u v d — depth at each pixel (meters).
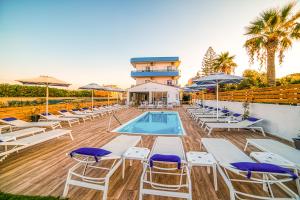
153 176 3.20
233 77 7.06
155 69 29.36
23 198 2.42
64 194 2.51
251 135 6.48
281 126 6.10
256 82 12.08
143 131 7.97
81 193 2.61
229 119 8.09
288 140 5.79
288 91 5.89
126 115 13.02
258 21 8.55
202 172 3.36
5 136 4.28
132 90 23.52
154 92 23.50
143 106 19.58
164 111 15.80
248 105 8.26
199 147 4.93
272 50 8.26
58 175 3.20
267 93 7.04
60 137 6.09
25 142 4.05
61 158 4.07
